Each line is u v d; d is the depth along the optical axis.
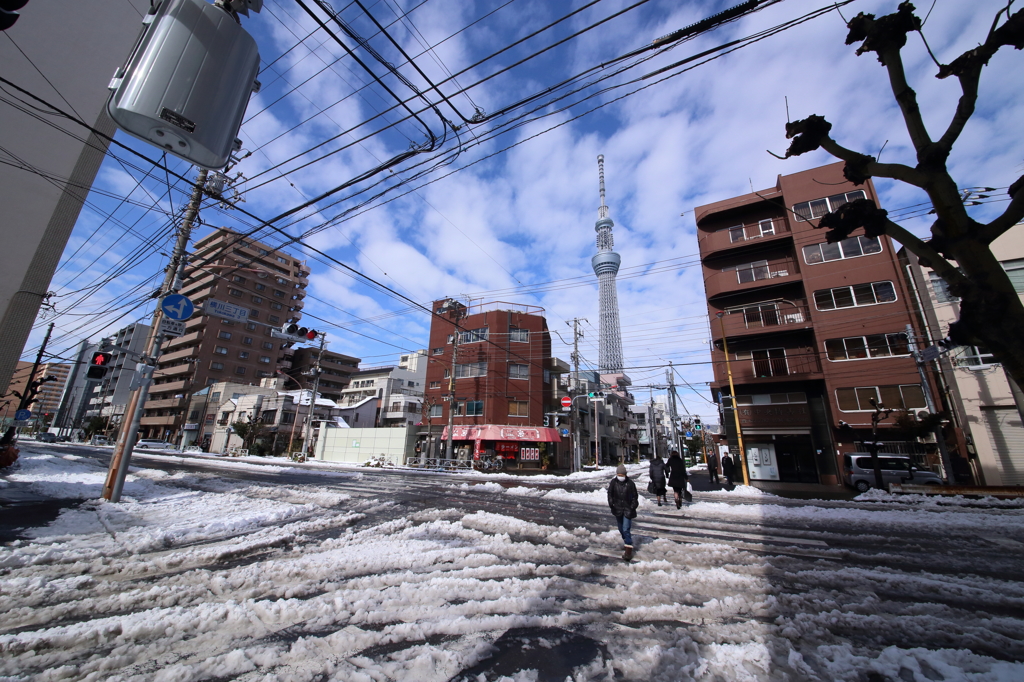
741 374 25.25
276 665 3.17
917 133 2.46
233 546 6.38
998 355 2.05
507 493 15.10
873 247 22.47
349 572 5.38
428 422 38.66
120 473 9.93
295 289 66.00
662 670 3.19
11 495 10.02
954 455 18.50
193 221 11.20
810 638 3.78
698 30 5.55
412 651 3.41
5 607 4.07
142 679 2.95
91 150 13.28
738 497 15.18
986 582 5.39
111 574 5.11
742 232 26.94
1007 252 18.09
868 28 2.71
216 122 2.94
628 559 6.25
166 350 63.69
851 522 9.67
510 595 4.70
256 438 42.97
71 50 13.04
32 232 12.34
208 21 2.95
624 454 62.69
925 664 3.29
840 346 22.22
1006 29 2.16
